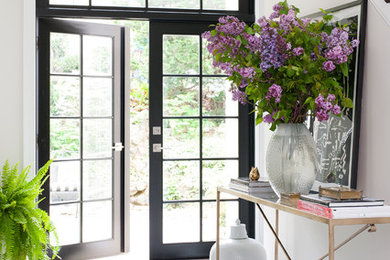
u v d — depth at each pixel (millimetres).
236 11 4582
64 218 4598
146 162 8336
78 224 4684
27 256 3713
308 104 2594
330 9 3170
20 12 4168
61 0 4355
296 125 2611
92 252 4746
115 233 4914
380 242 2711
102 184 4848
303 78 2504
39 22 4395
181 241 4535
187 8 4531
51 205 4500
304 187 2566
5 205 3459
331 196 2238
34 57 4211
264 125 4469
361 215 2139
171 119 4531
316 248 3393
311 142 2600
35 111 4297
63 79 4582
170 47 4527
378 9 2740
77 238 4680
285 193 2520
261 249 3367
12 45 4152
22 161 4172
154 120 4488
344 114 2982
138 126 8398
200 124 4562
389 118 2676
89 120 4754
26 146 4172
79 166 4684
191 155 4559
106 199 4863
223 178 4605
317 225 3377
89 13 4344
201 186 4555
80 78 4688
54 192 4531
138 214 7754
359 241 2904
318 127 3236
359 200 2166
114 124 4902
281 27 2521
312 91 2533
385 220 2154
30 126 4184
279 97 2459
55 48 4531
